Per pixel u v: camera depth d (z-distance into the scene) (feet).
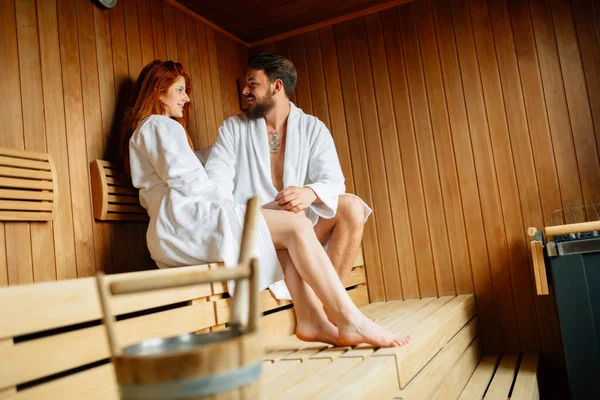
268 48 11.93
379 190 10.82
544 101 9.73
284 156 8.16
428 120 10.53
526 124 9.84
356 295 10.05
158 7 9.36
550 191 9.61
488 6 10.21
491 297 9.93
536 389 7.24
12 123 6.34
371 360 4.73
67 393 3.47
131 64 8.45
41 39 6.91
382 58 10.95
